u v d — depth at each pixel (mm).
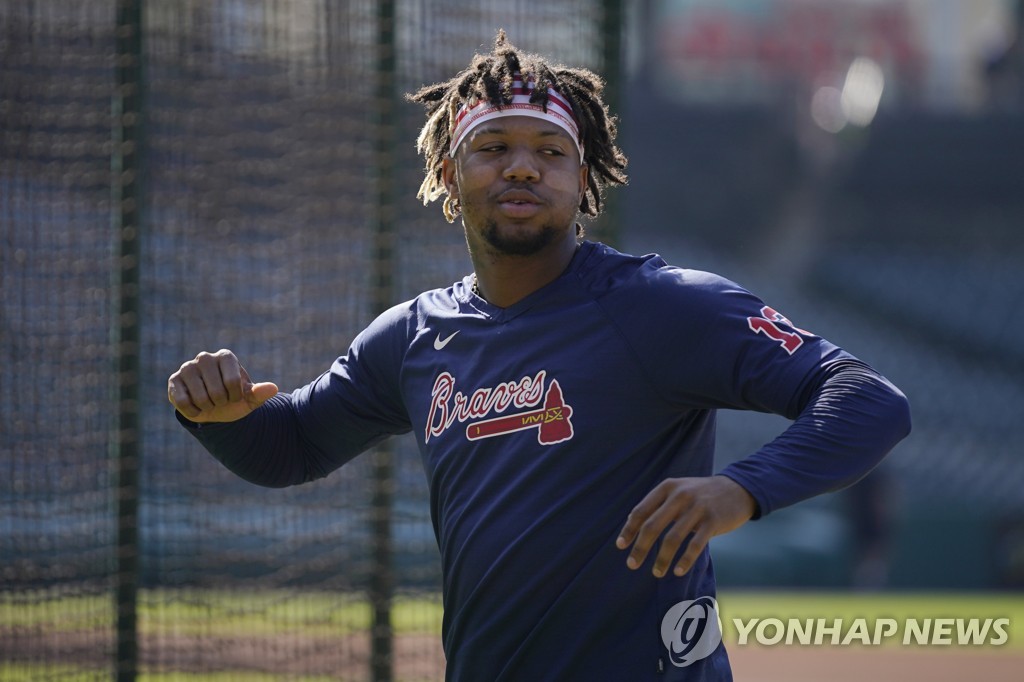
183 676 17484
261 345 18188
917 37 91625
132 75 16734
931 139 84938
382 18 17516
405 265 17906
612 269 9430
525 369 9258
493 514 9133
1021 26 89188
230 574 18125
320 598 18141
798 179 85812
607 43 17109
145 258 17547
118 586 16484
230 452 10359
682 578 9117
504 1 17609
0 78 17016
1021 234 85688
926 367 80375
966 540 49312
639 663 8922
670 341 8875
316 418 10820
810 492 7973
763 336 8664
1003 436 74000
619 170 10602
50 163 17047
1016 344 81438
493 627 9117
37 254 16969
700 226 86000
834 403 8164
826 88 88938
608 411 8969
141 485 16922
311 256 18453
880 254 85875
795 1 91062
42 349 17000
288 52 18203
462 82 9906
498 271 9586
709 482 7898
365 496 18250
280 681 17500
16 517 16859
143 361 17641
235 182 18141
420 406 9930
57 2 17047
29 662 16578
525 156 9414
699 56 90188
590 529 8914
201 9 17844
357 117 18312
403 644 17891
